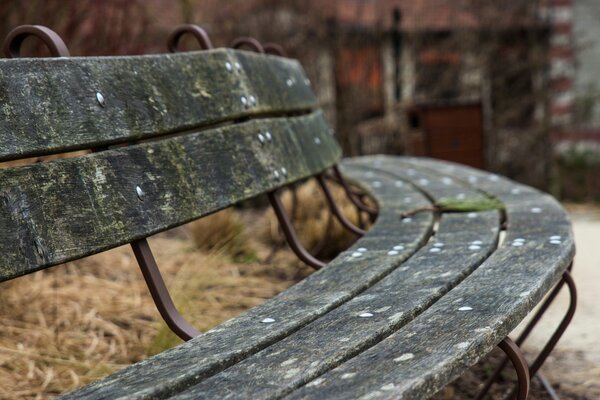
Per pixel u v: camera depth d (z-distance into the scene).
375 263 2.08
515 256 2.09
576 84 11.16
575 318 3.50
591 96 10.88
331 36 9.45
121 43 5.44
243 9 9.08
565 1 11.41
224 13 8.93
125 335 2.71
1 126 1.47
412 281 1.87
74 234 1.55
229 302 3.26
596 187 10.37
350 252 2.25
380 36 9.82
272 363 1.34
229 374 1.30
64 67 1.67
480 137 7.75
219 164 2.10
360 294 1.80
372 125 9.73
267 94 2.64
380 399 1.15
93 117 1.69
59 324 2.74
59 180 1.56
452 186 3.69
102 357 2.49
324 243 4.24
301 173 2.64
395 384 1.21
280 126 2.63
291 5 9.33
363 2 10.52
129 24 5.62
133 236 1.69
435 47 10.51
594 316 3.52
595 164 10.56
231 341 1.46
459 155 7.74
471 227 2.57
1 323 2.68
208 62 2.24
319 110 3.50
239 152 2.22
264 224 5.12
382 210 3.03
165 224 1.80
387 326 1.51
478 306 1.62
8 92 1.51
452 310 1.60
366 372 1.27
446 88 10.49
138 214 1.73
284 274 3.95
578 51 11.13
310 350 1.40
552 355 3.06
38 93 1.58
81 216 1.58
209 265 3.59
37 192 1.51
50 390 2.21
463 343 1.39
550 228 2.46
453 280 1.85
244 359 1.39
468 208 2.93
